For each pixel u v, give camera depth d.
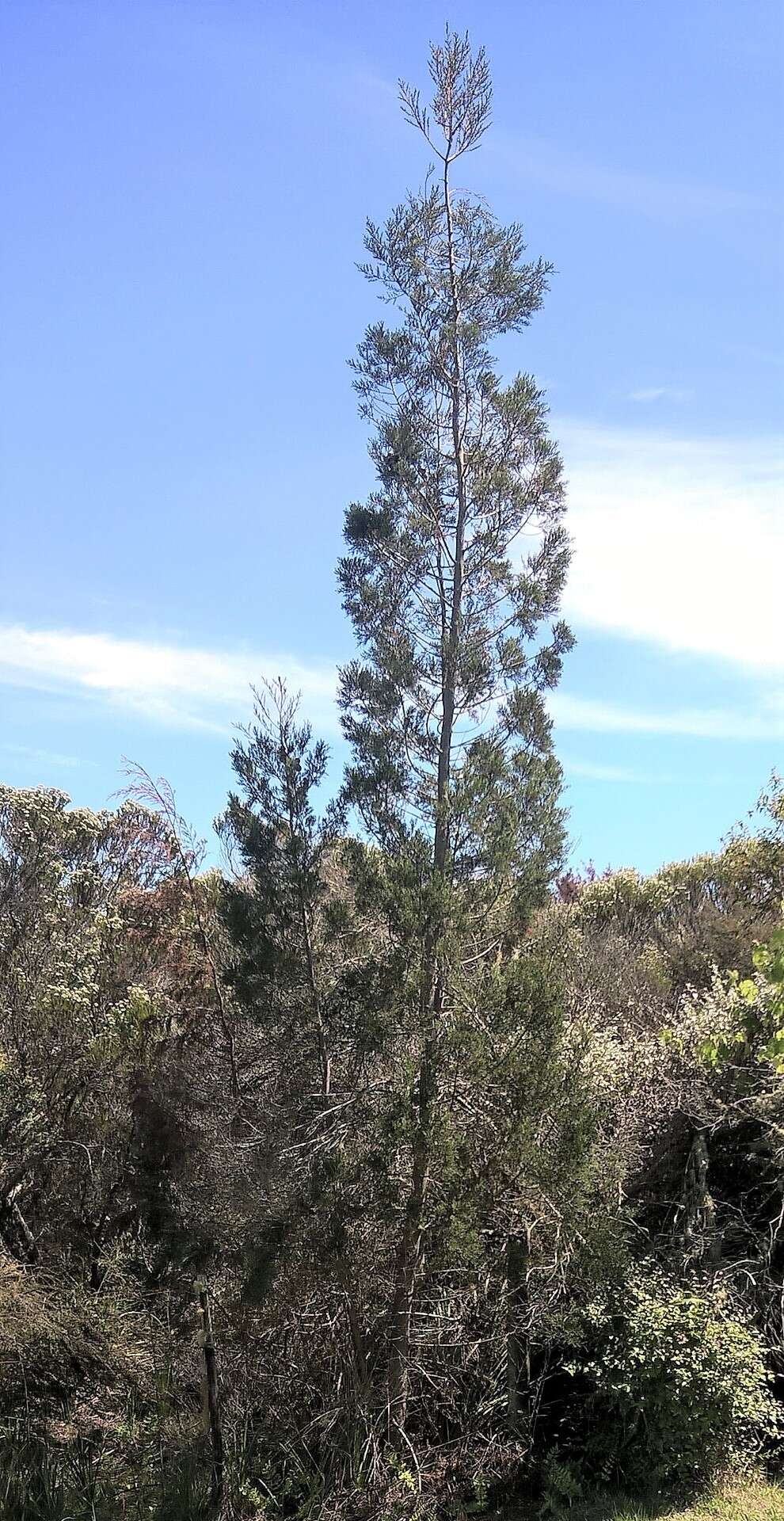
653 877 18.28
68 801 14.02
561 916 12.16
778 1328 9.88
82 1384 10.09
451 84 9.86
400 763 9.14
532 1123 8.29
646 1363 8.95
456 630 9.38
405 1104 8.17
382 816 8.93
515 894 8.82
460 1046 8.34
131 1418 9.66
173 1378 9.61
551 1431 9.84
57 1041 11.93
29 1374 10.04
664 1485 8.95
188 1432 9.06
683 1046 11.09
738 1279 10.23
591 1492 9.07
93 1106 11.75
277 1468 8.83
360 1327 8.80
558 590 9.57
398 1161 8.42
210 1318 8.98
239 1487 8.34
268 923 9.12
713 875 17.06
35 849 13.30
